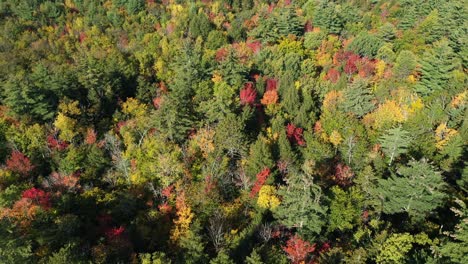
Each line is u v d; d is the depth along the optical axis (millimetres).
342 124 60719
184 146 60062
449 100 67625
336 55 93562
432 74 73562
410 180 38781
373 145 55594
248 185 51031
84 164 59031
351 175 49688
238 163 55875
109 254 42562
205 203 48031
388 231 38906
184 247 42375
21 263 32812
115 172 57688
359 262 34531
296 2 136625
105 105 77938
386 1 127312
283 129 56625
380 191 41438
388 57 88875
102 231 47938
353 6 123062
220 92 68438
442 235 36625
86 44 110438
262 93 76062
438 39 91375
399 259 33281
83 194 52906
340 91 71250
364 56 91750
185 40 103562
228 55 79812
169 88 85188
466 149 51250
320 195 40500
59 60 101062
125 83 85688
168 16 129750
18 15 124688
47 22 126250
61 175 55531
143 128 65250
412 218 39281
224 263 35312
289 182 43062
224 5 138500
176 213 47781
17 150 60781
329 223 42031
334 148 58031
